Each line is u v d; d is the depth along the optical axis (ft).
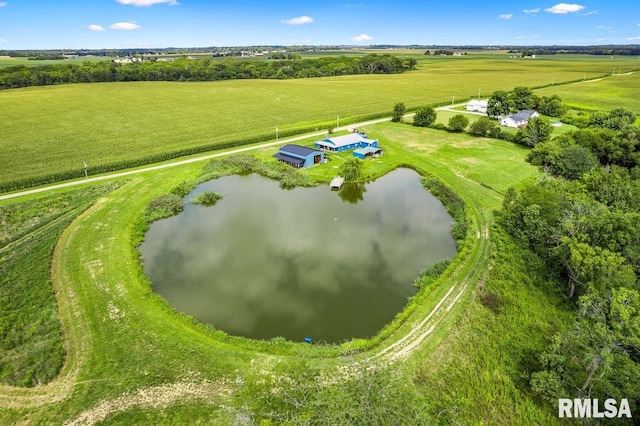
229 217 185.06
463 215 179.42
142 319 113.39
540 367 98.17
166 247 157.79
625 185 168.04
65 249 148.15
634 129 228.22
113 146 274.77
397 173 242.58
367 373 91.45
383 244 161.48
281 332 111.96
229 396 89.86
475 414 86.84
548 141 244.01
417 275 139.64
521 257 141.79
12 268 137.59
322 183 226.79
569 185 179.83
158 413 85.92
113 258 143.74
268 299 126.41
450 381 94.58
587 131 240.94
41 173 216.54
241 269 143.13
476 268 137.28
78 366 98.12
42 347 102.68
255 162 250.16
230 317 118.11
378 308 122.21
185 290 130.72
